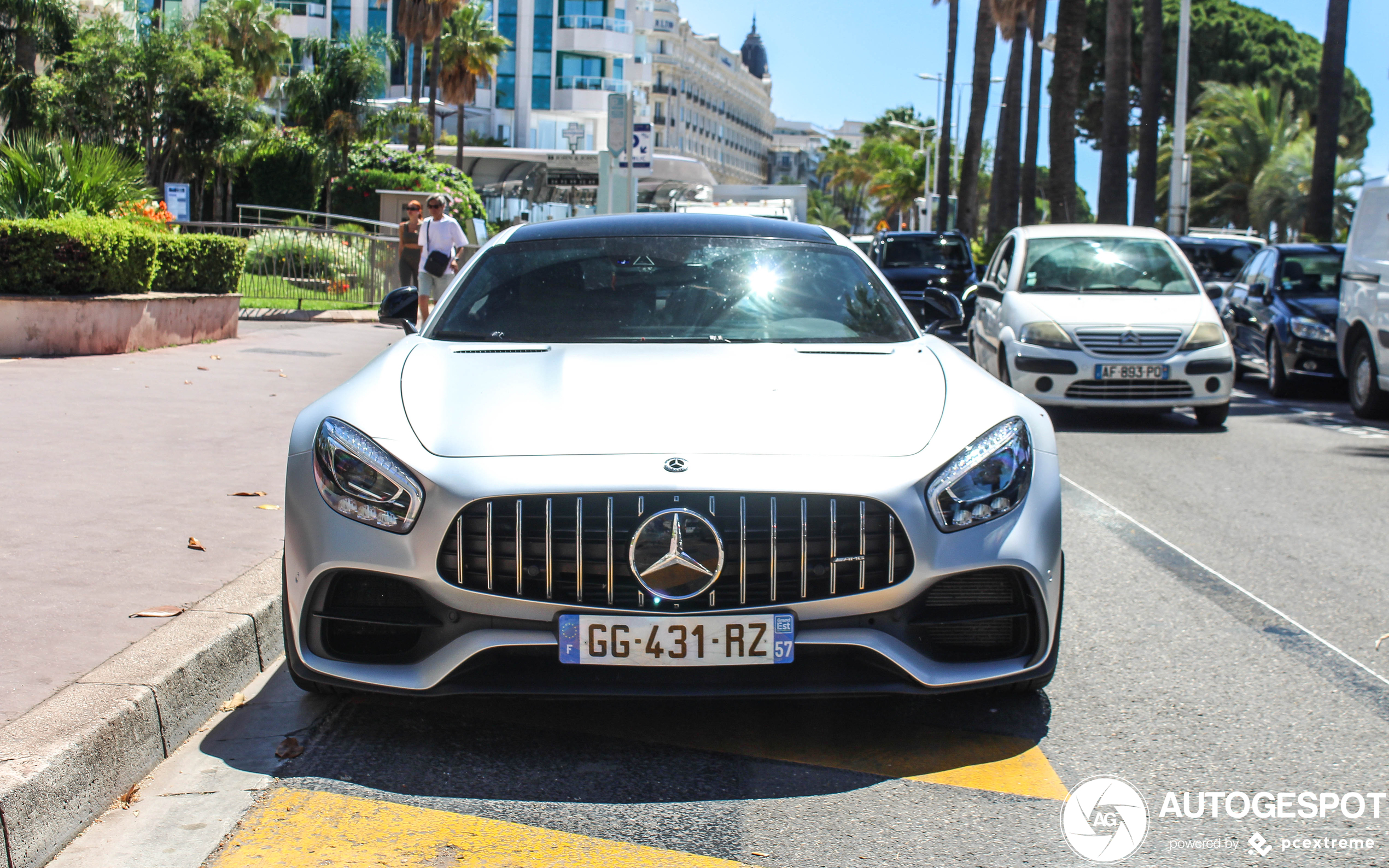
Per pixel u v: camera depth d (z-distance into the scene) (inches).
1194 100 2117.4
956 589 129.2
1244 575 210.8
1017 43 1429.6
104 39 1219.9
